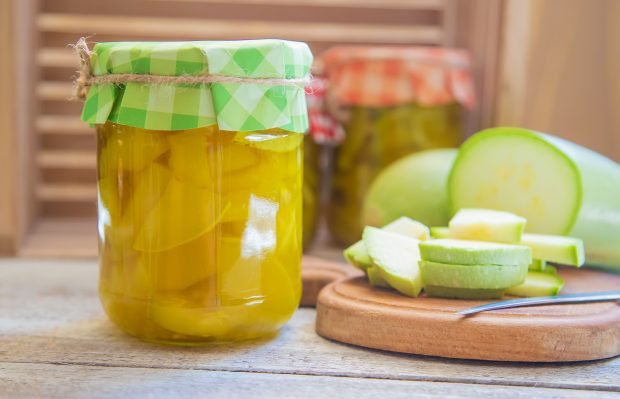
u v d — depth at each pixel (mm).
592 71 801
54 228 898
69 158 936
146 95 553
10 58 787
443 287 604
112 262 581
